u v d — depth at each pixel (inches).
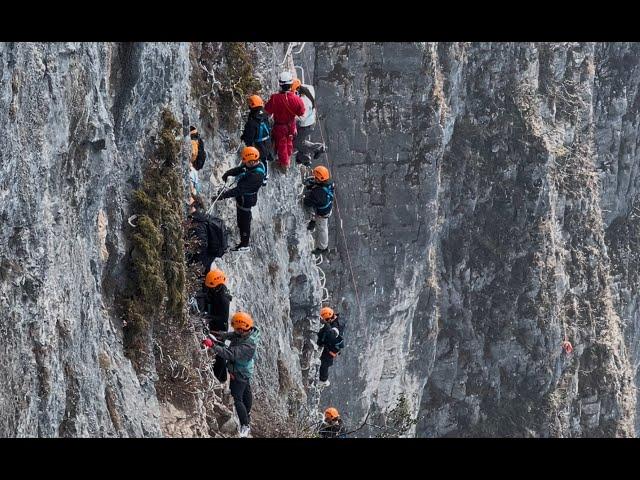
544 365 6402.6
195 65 2090.3
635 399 7263.8
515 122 6186.0
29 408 1150.3
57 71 1245.1
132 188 1563.7
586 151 6909.5
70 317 1266.0
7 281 1131.9
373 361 5438.0
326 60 4990.2
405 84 5162.4
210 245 1733.5
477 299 6235.2
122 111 1544.0
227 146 2193.7
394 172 5280.5
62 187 1288.1
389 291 5413.4
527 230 6269.7
